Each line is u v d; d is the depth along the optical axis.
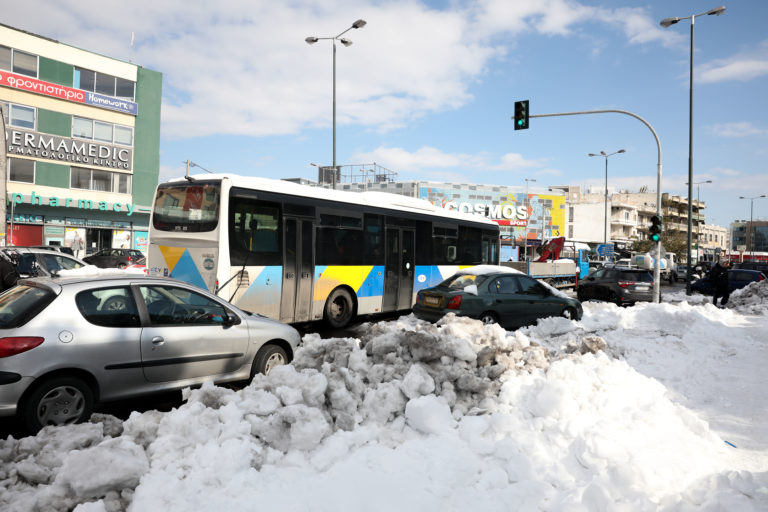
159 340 5.64
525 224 78.19
